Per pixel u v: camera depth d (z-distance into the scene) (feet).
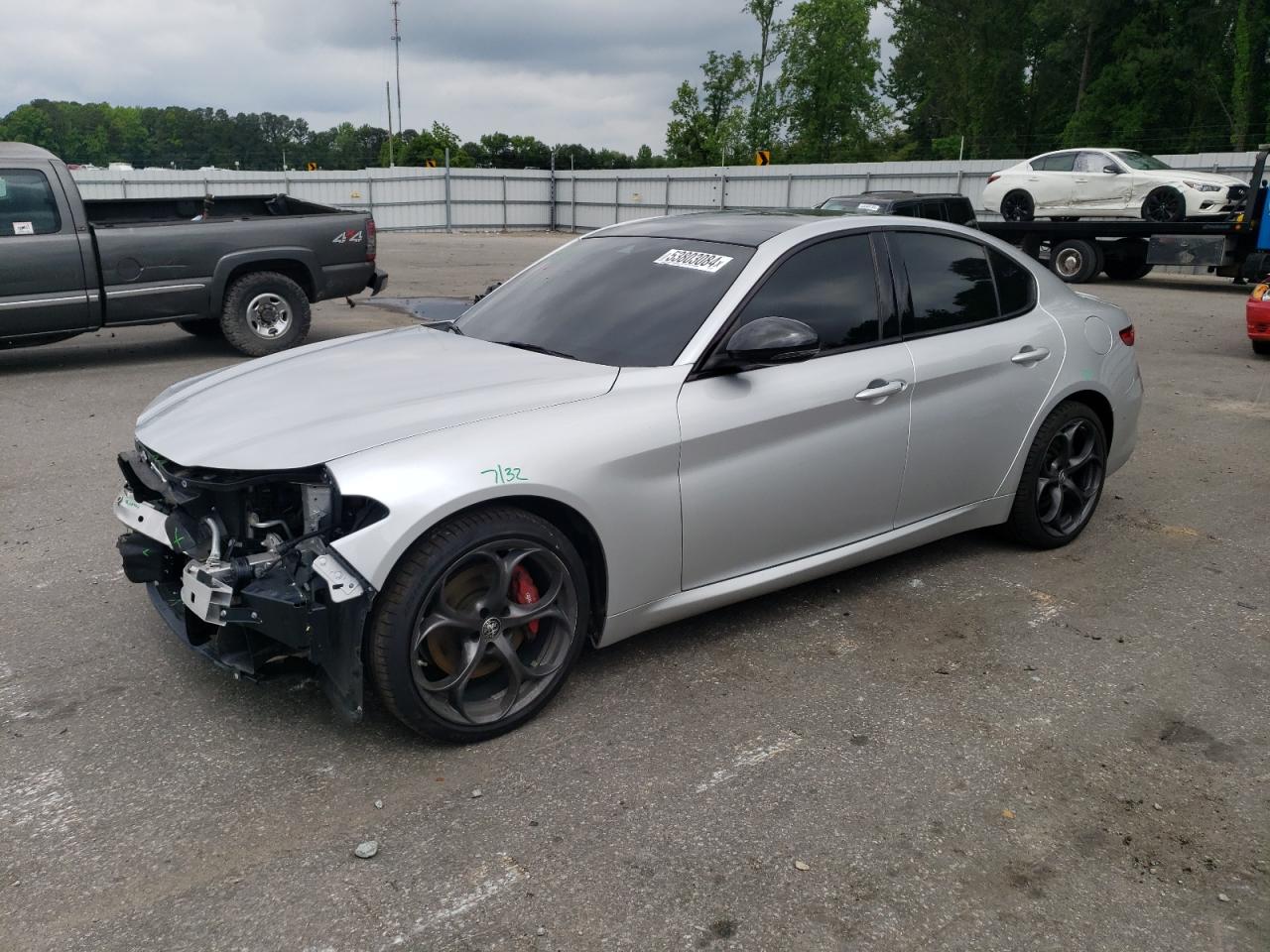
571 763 9.69
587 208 150.41
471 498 9.25
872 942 7.40
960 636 12.62
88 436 22.29
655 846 8.46
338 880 8.00
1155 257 59.36
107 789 9.18
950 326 13.62
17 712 10.53
